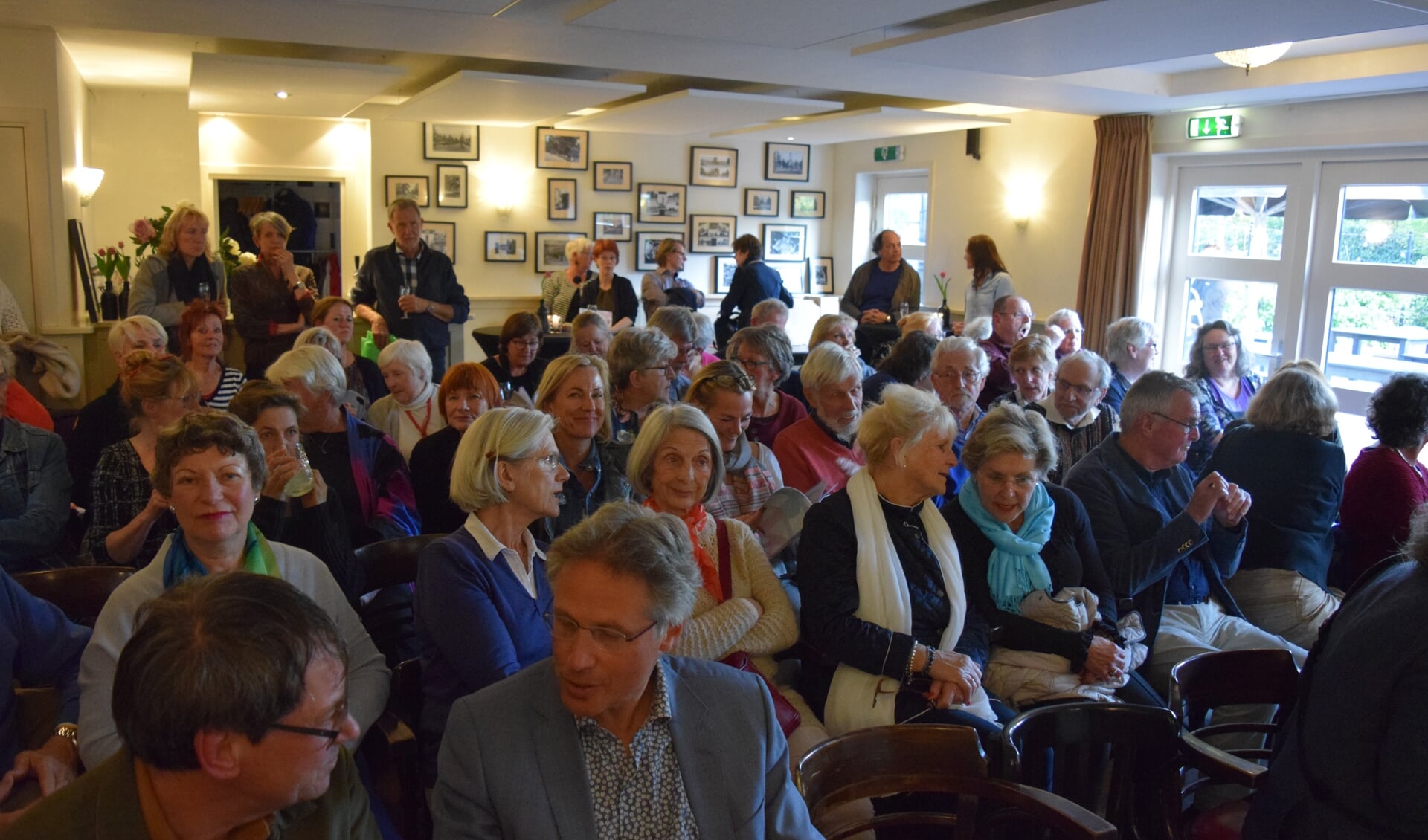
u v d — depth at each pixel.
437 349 6.57
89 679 1.77
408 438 3.78
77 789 1.14
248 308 5.50
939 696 2.20
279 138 9.88
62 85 6.17
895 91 7.00
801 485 3.20
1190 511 2.81
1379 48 5.61
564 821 1.40
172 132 9.20
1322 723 1.63
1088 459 3.08
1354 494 3.32
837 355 3.21
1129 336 4.79
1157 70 6.64
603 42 5.46
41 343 4.63
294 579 1.99
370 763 2.04
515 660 1.94
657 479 2.36
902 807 2.15
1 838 1.10
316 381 3.02
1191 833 2.12
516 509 2.05
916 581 2.38
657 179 11.02
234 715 1.04
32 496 2.85
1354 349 6.76
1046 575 2.57
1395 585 1.60
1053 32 4.65
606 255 7.96
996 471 2.50
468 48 5.70
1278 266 7.17
